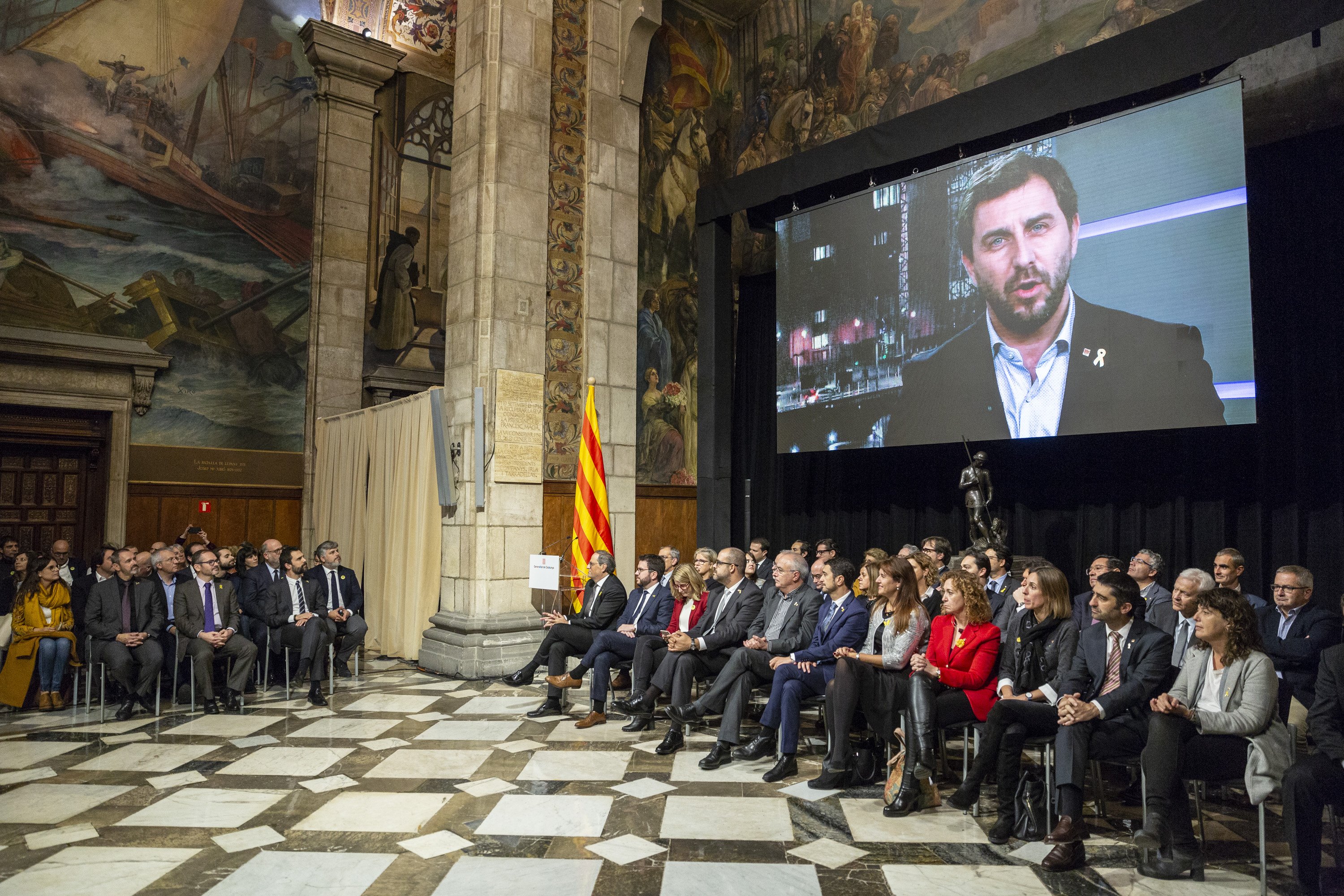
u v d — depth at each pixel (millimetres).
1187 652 3883
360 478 10156
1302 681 4645
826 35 10531
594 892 3291
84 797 4449
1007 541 8766
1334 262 6668
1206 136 6570
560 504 8812
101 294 10219
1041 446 8555
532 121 8734
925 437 8500
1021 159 7785
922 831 3967
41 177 9922
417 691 7230
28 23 9922
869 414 9039
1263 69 7109
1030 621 4504
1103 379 7129
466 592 8094
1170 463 7512
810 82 10680
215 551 7152
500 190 8414
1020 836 3906
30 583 6645
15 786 4641
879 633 4953
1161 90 7191
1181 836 3469
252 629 7387
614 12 9734
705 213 10609
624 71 9719
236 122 11242
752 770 4957
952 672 4410
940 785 4715
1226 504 7152
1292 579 4766
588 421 8273
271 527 11281
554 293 8938
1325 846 3766
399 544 9156
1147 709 3873
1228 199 6438
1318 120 6773
